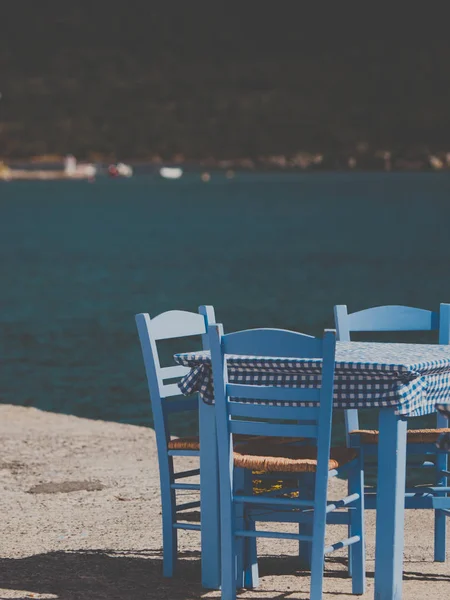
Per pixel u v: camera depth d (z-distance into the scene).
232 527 5.95
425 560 6.90
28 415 13.26
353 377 5.87
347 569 6.76
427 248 53.00
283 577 6.59
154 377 6.54
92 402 15.62
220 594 6.23
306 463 5.85
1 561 6.90
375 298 31.25
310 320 25.88
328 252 50.75
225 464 5.93
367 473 10.27
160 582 6.45
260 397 5.86
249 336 5.84
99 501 8.66
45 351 21.12
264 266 43.28
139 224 78.56
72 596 6.16
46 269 42.94
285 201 126.19
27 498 8.77
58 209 110.38
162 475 6.55
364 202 120.62
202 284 36.00
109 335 23.53
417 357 6.09
